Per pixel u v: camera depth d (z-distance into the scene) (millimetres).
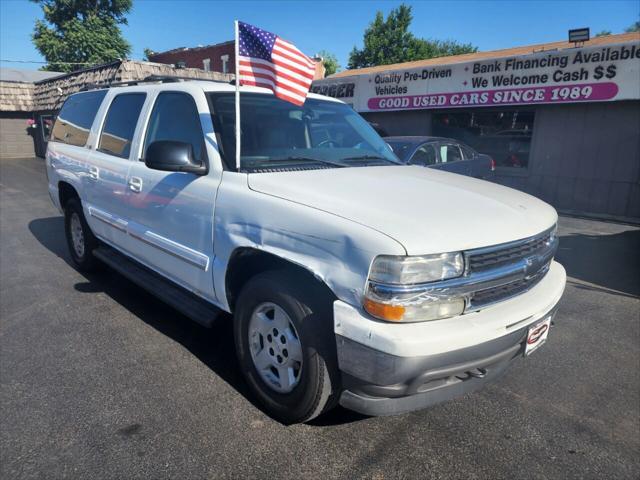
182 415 2811
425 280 2154
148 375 3246
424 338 2096
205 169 3129
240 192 2859
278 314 2668
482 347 2250
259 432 2680
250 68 3047
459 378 2398
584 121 10664
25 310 4348
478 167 9000
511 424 2840
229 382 3176
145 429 2682
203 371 3307
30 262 5867
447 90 12594
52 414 2799
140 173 3738
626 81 9742
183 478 2330
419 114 13656
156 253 3682
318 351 2428
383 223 2271
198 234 3152
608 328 4273
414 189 2873
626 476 2451
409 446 2611
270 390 2779
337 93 15148
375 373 2152
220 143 3135
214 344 3717
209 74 17859
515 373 3457
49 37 32344
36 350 3582
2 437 2594
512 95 11430
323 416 2865
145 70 15672
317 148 3609
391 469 2436
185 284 3451
